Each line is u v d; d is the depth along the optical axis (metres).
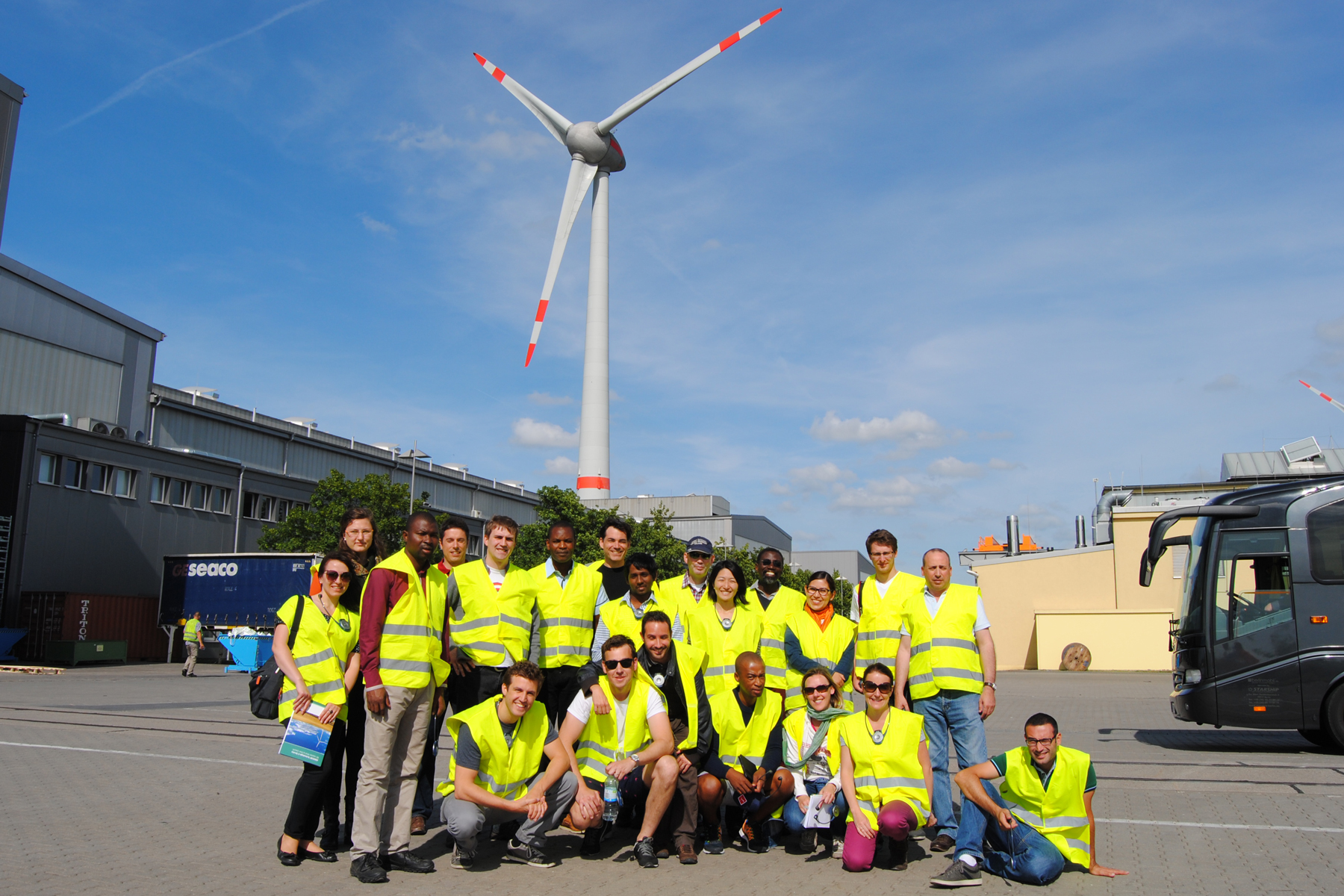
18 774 9.86
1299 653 13.00
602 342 64.75
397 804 6.53
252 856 6.70
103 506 37.72
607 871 6.54
